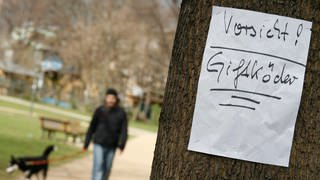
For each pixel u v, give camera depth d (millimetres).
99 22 76000
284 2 3234
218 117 3254
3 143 22375
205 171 3256
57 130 28109
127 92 85500
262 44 3244
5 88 88750
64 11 82938
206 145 3256
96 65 76500
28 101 81875
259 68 3242
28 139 26016
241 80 3248
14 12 92812
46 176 14703
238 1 3264
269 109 3234
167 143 3332
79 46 77312
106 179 11664
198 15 3314
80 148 26156
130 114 78938
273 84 3240
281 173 3227
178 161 3293
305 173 3211
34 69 88688
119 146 11609
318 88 3232
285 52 3234
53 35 87188
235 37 3262
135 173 18969
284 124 3230
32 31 89938
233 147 3238
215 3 3287
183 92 3311
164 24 45094
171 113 3334
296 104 3230
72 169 17562
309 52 3240
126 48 74875
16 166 13945
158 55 53750
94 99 80375
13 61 93250
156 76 69625
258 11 3248
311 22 3229
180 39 3355
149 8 50125
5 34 94812
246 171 3234
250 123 3236
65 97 86250
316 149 3213
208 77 3275
